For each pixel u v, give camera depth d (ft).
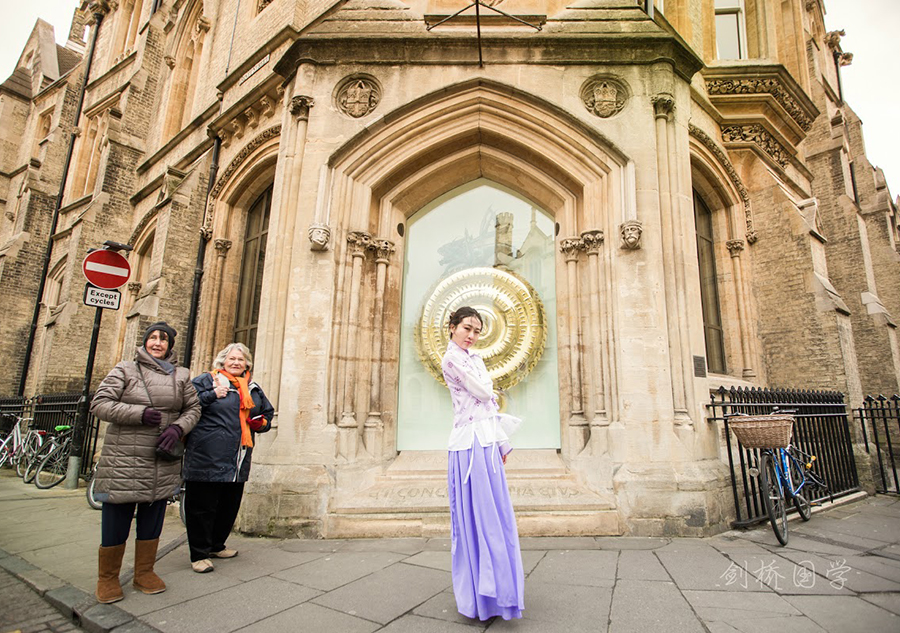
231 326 28.14
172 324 27.94
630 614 9.11
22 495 23.63
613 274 17.37
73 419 29.99
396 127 19.20
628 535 15.08
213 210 29.30
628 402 16.17
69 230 52.65
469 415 9.62
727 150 26.53
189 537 12.30
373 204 19.66
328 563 12.63
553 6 21.21
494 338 19.49
